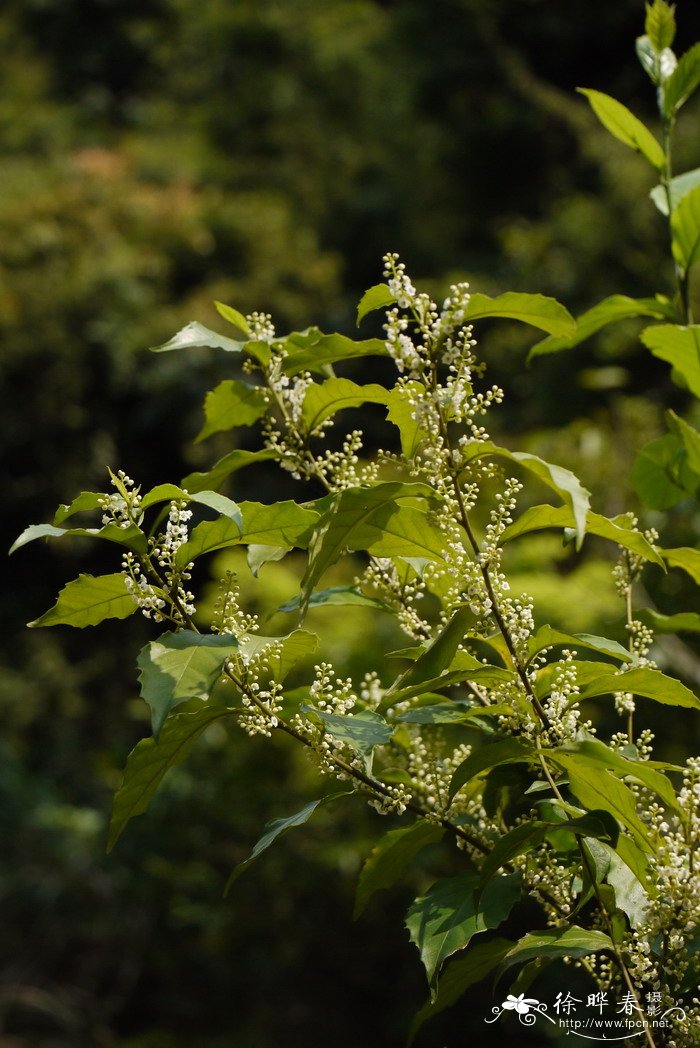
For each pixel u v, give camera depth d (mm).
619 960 1609
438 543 1678
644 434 6762
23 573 12484
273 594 5898
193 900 7012
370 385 1784
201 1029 7688
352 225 15602
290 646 1691
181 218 12953
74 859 8375
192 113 17344
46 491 12094
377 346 1784
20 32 18875
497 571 1660
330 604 1871
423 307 1596
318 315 13562
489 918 1593
